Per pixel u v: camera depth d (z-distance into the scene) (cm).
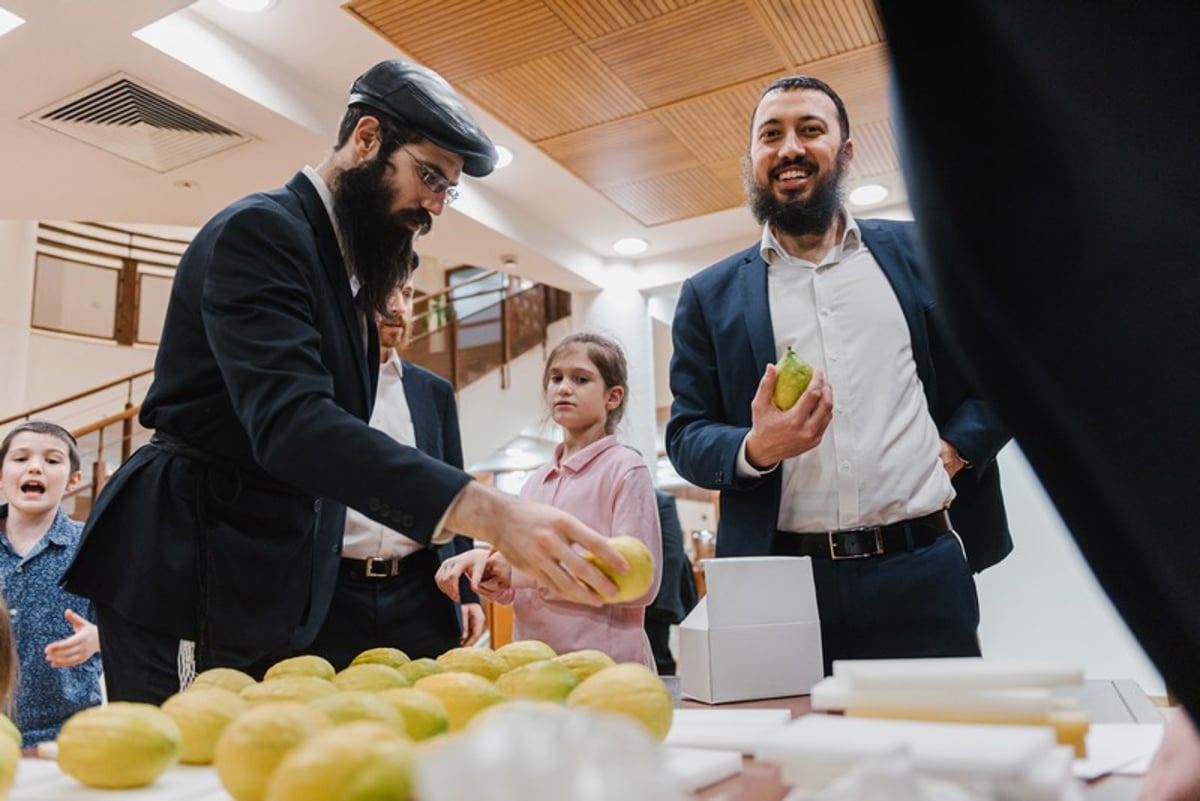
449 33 297
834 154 155
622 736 34
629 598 87
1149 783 56
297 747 54
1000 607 367
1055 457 43
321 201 133
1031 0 42
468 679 73
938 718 56
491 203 441
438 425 244
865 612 137
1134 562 40
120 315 952
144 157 345
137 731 63
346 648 200
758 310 157
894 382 148
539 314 819
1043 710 55
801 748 48
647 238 508
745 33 300
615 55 312
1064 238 40
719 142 382
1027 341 42
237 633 120
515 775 32
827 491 143
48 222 909
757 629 111
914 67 44
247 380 102
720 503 150
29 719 264
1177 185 38
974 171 42
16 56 280
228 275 111
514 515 86
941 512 144
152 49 282
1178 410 38
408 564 212
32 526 287
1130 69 39
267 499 123
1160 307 38
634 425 524
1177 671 40
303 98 333
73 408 888
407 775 46
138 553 118
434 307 792
